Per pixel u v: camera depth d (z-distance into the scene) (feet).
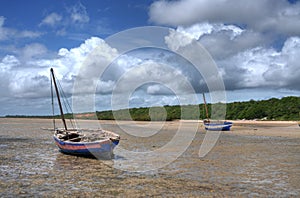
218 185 44.83
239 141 102.17
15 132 139.23
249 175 51.37
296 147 87.20
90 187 43.04
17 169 55.36
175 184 44.91
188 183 45.62
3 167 57.11
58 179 47.73
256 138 111.96
